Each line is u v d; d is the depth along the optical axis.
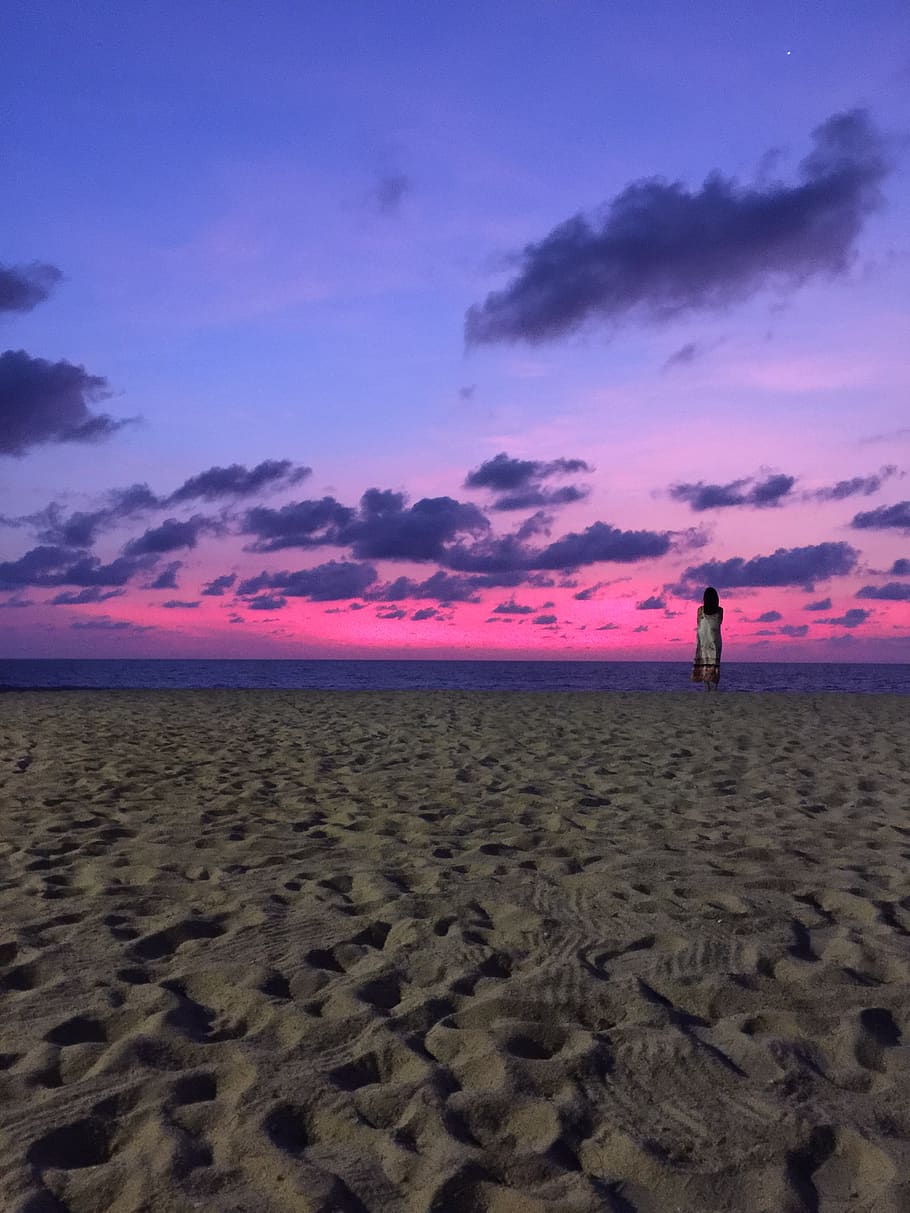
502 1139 2.13
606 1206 1.85
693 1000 2.92
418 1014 2.77
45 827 5.44
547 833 5.32
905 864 4.58
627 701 16.62
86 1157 2.08
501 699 17.67
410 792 6.66
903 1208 1.85
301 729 11.34
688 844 5.04
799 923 3.67
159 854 4.81
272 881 4.29
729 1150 2.06
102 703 16.50
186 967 3.20
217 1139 2.11
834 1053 2.54
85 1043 2.61
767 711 14.04
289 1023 2.71
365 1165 2.00
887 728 11.25
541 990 2.94
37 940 3.47
